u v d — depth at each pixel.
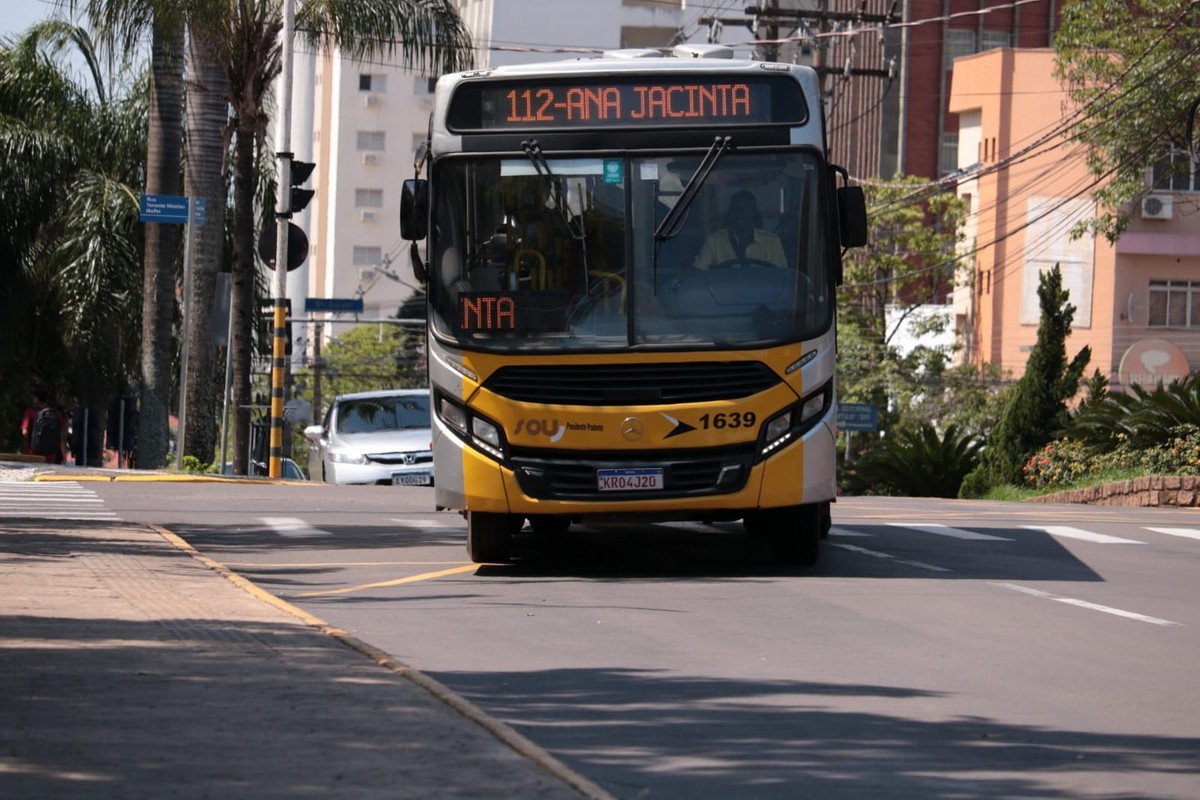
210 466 47.66
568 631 16.39
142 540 24.34
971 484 55.75
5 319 60.47
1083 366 55.00
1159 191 88.62
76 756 9.90
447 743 10.35
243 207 50.88
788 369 20.75
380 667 13.16
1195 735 11.97
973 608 18.58
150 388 49.22
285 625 15.53
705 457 20.77
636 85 21.42
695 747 11.16
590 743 11.23
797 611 18.05
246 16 49.06
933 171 122.56
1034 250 92.56
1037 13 122.69
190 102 48.69
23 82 60.81
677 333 20.77
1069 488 49.81
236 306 51.09
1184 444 46.97
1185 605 19.52
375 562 23.11
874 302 95.75
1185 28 56.75
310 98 166.88
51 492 35.50
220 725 10.82
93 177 59.25
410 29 49.97
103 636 14.41
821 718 12.24
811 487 20.88
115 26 47.03
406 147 180.00
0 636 14.24
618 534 27.55
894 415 87.06
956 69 98.38
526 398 20.81
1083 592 20.45
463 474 20.94
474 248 21.22
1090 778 10.52
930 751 11.20
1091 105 59.25
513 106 21.47
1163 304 90.44
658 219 21.11
